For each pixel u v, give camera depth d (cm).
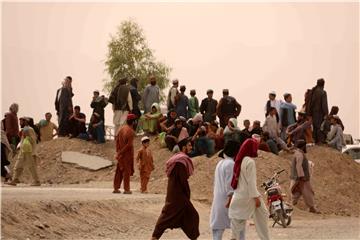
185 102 7256
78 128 7744
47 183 7044
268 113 7100
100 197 4728
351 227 4700
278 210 4678
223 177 3173
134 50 15738
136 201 4781
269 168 6328
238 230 3086
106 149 7569
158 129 7412
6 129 6838
